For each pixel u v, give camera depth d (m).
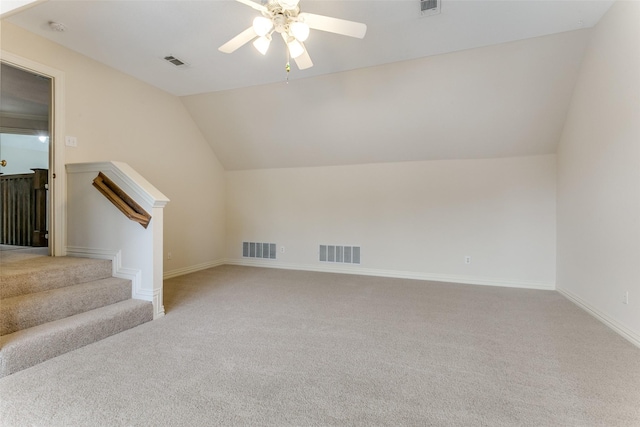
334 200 5.41
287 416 1.61
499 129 4.17
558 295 3.96
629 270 2.55
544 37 3.18
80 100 3.57
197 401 1.73
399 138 4.64
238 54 3.52
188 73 4.04
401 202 5.01
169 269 4.86
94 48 3.42
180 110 5.01
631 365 2.14
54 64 3.32
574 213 3.62
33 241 4.41
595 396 1.79
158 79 4.25
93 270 3.05
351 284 4.49
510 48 3.33
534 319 3.06
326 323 2.94
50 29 3.06
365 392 1.84
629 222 2.55
